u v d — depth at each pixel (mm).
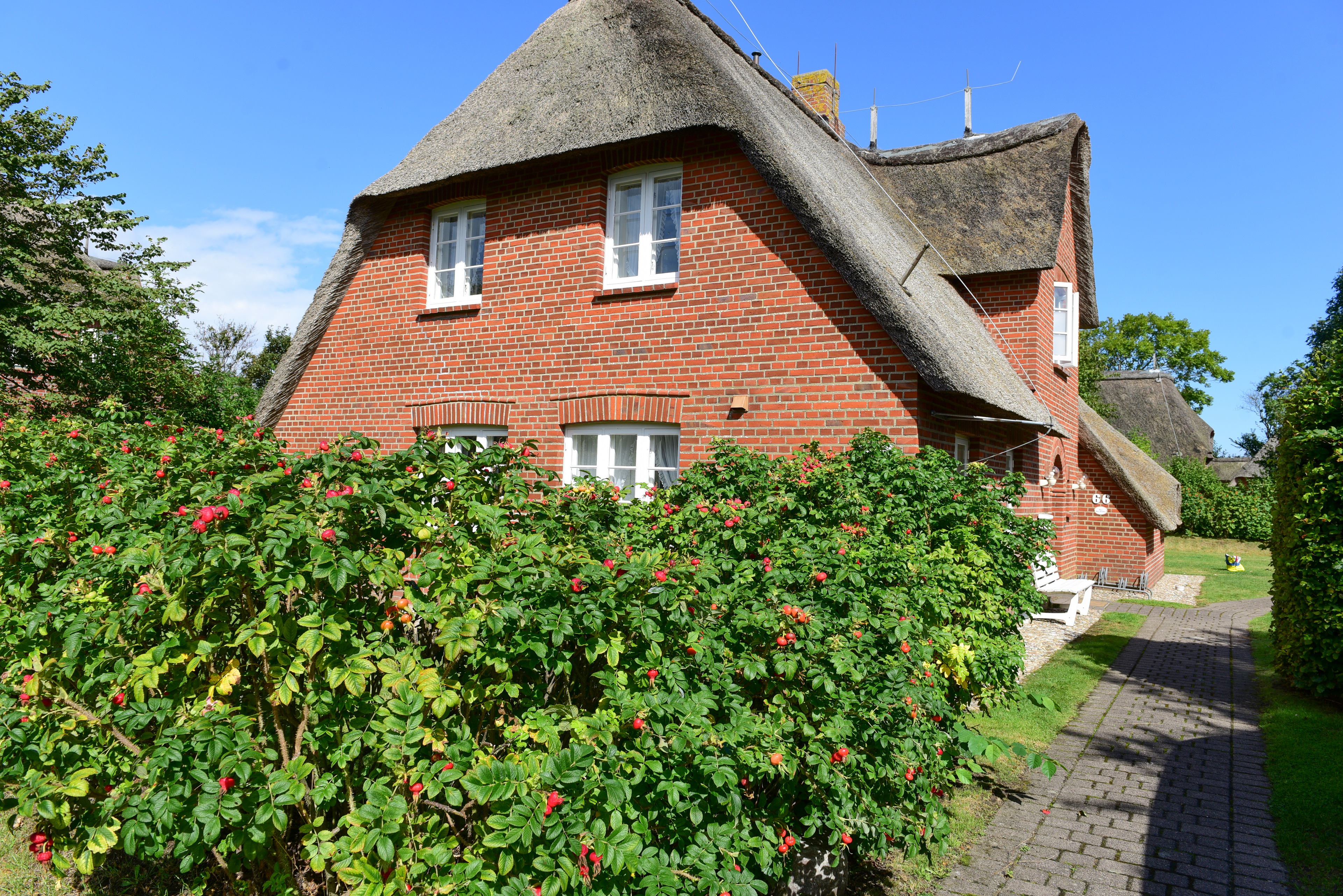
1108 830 4855
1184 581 18062
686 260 8125
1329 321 33438
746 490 5355
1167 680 8500
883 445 6305
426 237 10141
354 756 2623
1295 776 5621
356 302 10555
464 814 2883
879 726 3420
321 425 10781
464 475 3166
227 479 2900
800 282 7516
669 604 2863
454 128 10438
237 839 2699
